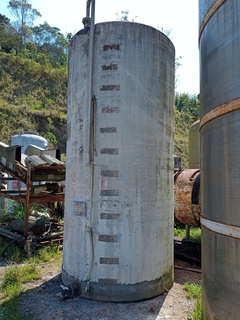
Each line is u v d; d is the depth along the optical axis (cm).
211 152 283
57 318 322
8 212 794
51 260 538
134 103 377
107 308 346
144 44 386
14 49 4025
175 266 516
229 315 246
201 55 324
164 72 408
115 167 369
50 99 3102
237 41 243
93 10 381
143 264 372
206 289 293
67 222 409
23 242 590
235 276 239
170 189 424
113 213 366
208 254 287
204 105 307
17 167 624
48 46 5262
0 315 331
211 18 289
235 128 243
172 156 436
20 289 396
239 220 236
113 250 365
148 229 378
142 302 363
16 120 2517
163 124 405
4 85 2988
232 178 245
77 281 380
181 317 326
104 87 377
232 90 247
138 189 373
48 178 637
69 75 426
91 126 377
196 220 554
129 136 373
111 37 378
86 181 379
